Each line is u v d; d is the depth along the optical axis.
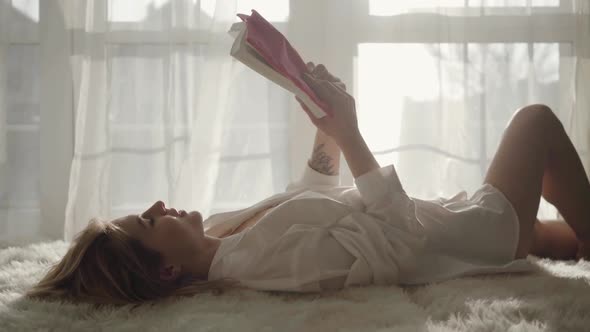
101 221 1.20
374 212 1.26
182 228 1.23
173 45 2.09
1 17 2.08
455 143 2.12
